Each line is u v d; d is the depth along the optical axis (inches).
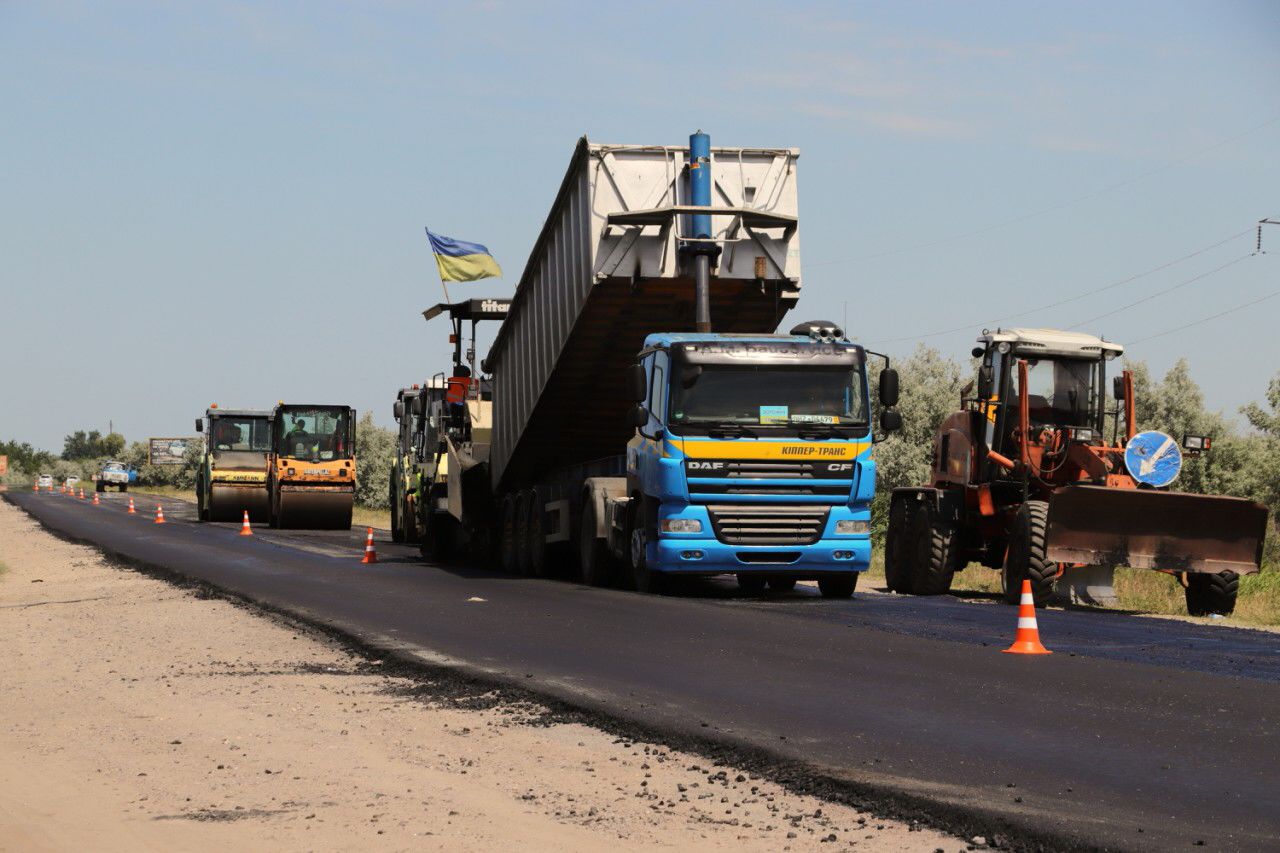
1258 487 2915.8
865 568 1099.9
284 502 2605.8
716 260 1146.0
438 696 622.2
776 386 1084.5
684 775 454.3
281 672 706.2
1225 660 706.8
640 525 1136.8
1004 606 1043.9
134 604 1102.4
